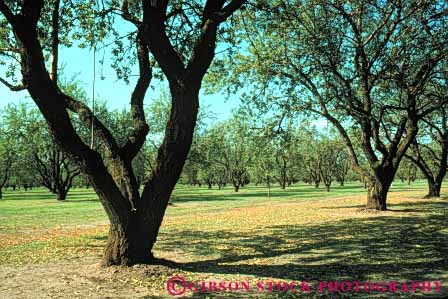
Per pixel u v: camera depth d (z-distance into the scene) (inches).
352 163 983.0
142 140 386.9
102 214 1072.2
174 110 362.0
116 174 365.1
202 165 1846.7
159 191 364.5
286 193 2144.4
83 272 371.6
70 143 324.5
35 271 391.9
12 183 3388.3
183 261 430.3
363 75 832.3
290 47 879.7
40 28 456.8
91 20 479.2
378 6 789.9
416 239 563.8
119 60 486.6
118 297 301.1
